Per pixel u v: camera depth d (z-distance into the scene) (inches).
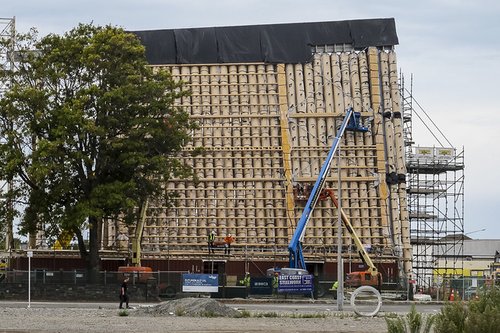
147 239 3449.8
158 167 2632.9
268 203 3538.4
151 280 2491.4
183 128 2874.0
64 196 2625.5
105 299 2470.5
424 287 3353.8
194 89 3688.5
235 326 1444.4
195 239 3476.9
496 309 1046.4
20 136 2598.4
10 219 2689.5
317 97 3676.2
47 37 2706.7
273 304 2348.7
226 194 3555.6
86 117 2603.3
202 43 3752.5
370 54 3737.7
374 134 3631.9
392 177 3575.3
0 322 1469.0
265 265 3405.5
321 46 3784.5
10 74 2719.0
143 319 1578.5
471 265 4197.8
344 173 3570.4
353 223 3508.9
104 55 2669.8
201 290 2532.0
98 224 2790.4
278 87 3693.4
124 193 2581.2
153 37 3757.4
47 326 1401.3
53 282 2491.4
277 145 3612.2
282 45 3747.5
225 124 3639.3
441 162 3784.5
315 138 3617.1
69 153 2559.1
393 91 3698.3
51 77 2623.0
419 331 1128.8
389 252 3464.6
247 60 3740.2
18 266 3181.6
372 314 1716.3
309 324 1507.1
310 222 3496.6
